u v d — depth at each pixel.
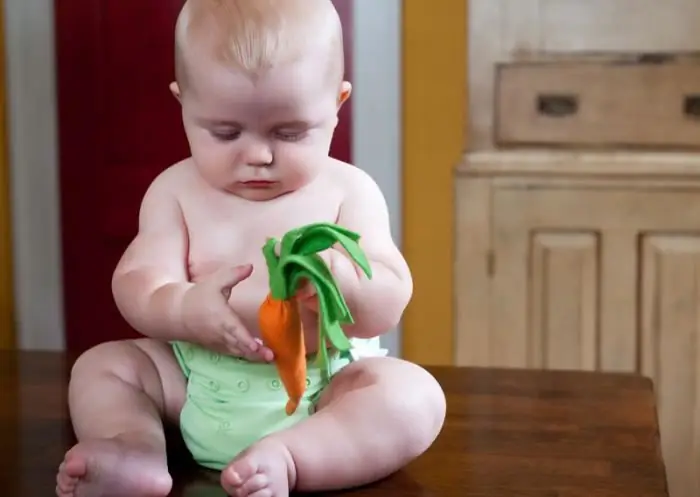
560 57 1.90
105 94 2.22
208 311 0.88
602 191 1.90
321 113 0.92
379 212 0.99
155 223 0.99
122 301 0.95
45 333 2.31
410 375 0.95
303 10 0.91
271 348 0.87
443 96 2.09
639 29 1.87
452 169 2.09
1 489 0.95
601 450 1.04
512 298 1.96
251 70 0.88
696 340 1.92
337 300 0.85
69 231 2.28
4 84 2.24
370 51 2.09
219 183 0.96
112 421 0.95
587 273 1.93
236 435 0.95
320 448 0.89
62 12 2.21
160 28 2.19
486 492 0.93
